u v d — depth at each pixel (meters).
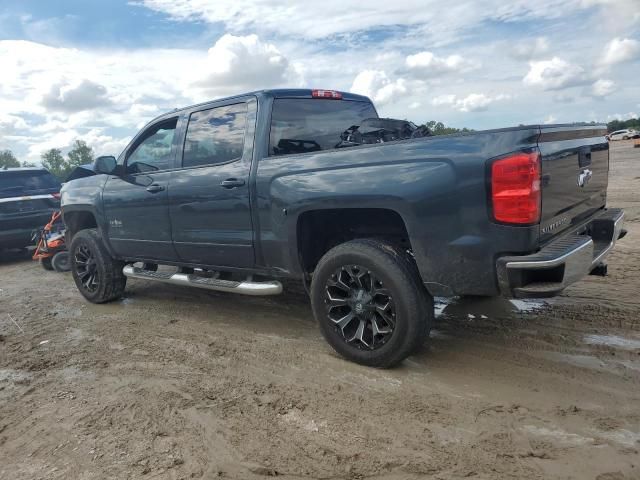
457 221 3.01
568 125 3.24
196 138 4.55
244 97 4.23
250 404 3.19
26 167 9.61
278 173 3.79
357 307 3.53
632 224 7.94
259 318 4.91
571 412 2.87
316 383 3.42
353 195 3.36
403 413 2.97
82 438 2.92
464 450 2.58
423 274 3.20
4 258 9.84
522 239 2.84
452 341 3.98
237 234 4.18
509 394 3.12
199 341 4.37
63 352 4.30
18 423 3.14
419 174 3.10
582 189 3.55
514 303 4.74
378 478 2.41
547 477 2.34
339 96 4.72
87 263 5.77
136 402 3.30
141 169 5.08
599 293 4.82
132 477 2.53
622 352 3.57
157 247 4.94
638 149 30.88
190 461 2.63
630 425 2.71
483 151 2.90
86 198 5.61
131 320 5.11
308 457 2.61
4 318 5.48
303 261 3.91
